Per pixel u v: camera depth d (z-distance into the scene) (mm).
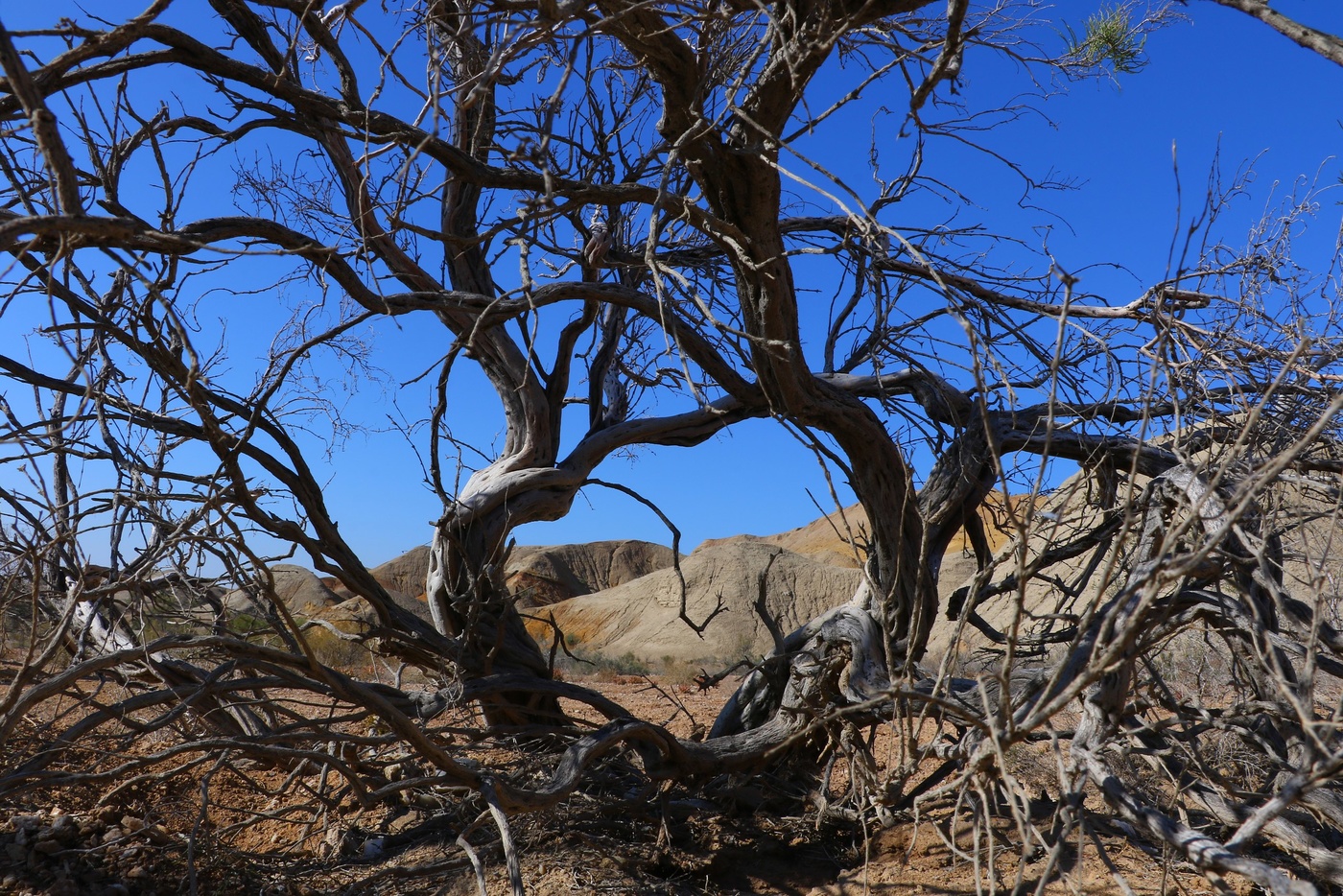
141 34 3475
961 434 5840
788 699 5758
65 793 5164
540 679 5590
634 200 4387
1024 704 3461
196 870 4379
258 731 5695
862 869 5012
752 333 4855
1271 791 3939
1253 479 2289
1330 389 3746
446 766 4000
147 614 4535
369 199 5605
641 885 4754
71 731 3883
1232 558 3078
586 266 6672
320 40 4871
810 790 6191
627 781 5824
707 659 28250
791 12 3150
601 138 6195
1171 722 3635
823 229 6797
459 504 6055
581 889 4559
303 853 5176
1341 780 3541
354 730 6645
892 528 5621
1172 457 5227
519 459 6746
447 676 5629
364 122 4566
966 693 4777
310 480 5141
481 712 6055
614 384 7984
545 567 57906
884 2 3709
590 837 5004
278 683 4262
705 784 5770
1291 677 3434
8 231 2330
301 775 5520
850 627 5555
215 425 3771
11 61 2242
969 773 2857
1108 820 3473
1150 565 3100
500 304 4773
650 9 3453
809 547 58688
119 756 4676
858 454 5602
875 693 5098
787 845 5438
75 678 3652
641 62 3764
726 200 4305
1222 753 4582
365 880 4543
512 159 3135
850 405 5441
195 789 5848
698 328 4512
